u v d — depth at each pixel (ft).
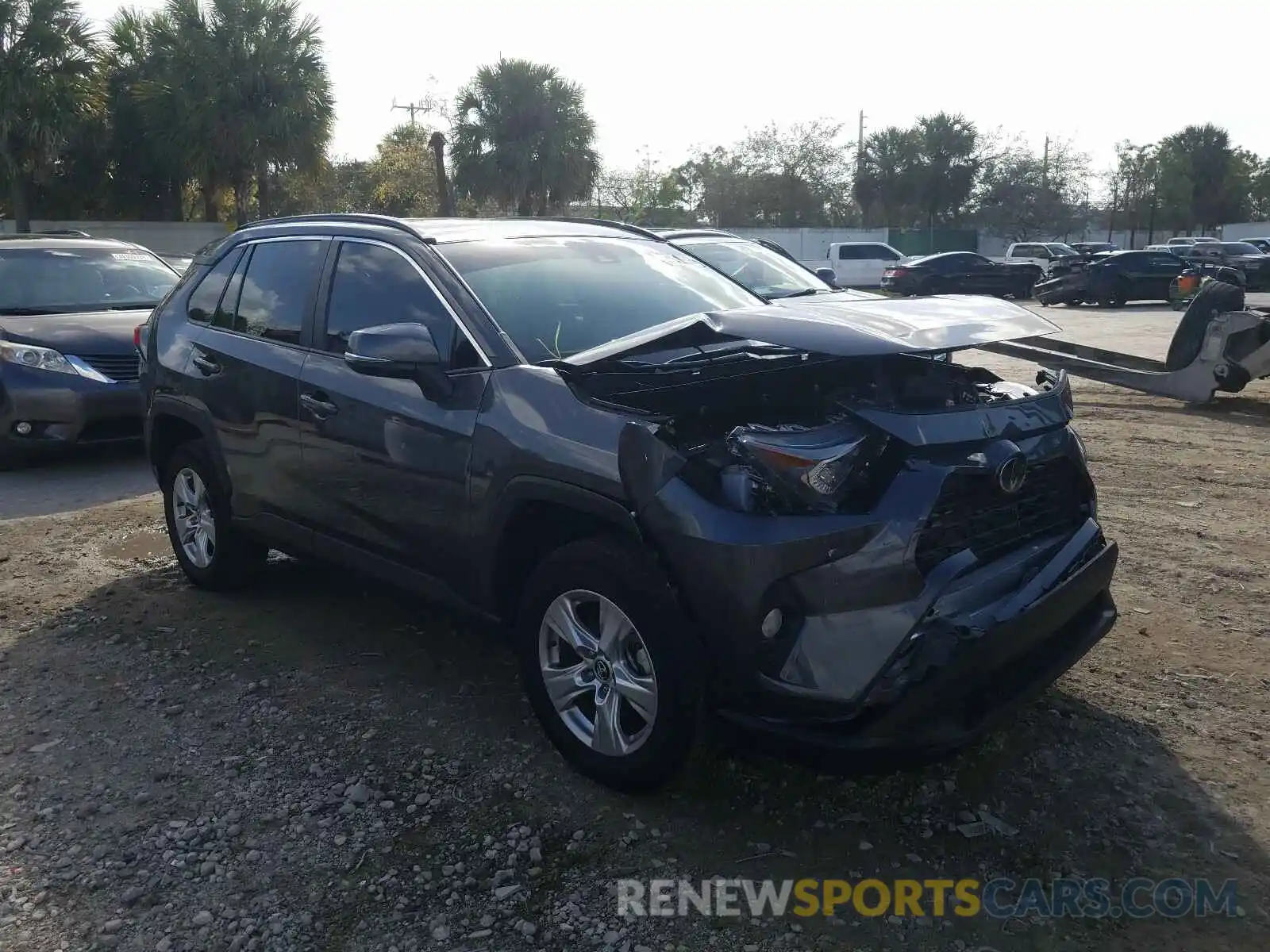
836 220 184.24
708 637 10.19
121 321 28.50
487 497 11.94
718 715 10.33
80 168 99.09
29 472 27.55
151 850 10.62
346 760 12.27
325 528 14.70
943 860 10.28
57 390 26.37
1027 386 13.19
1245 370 32.27
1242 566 18.30
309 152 96.78
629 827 10.84
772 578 9.73
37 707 13.78
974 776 11.65
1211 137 205.67
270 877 10.18
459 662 14.94
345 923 9.54
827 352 9.89
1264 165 225.76
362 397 13.57
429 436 12.62
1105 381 34.73
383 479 13.35
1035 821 10.85
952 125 176.24
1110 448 28.12
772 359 11.91
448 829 10.89
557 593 11.41
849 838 10.63
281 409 14.90
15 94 86.28
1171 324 68.85
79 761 12.40
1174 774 11.68
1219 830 10.67
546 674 11.69
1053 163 185.57
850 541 9.69
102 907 9.80
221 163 95.61
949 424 10.34
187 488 17.76
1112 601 12.68
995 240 180.96
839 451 9.89
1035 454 11.01
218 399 16.19
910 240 155.63
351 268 14.65
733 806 11.17
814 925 9.43
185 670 14.79
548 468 11.20
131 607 17.26
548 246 14.74
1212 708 13.12
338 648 15.47
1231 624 15.72
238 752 12.51
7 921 9.62
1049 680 11.02
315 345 14.70
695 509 10.01
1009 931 9.30
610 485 10.65
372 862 10.39
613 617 10.89
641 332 12.66
